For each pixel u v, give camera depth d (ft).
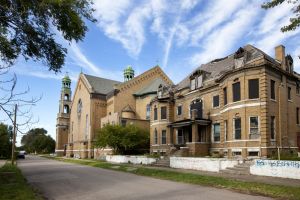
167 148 139.64
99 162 140.97
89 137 209.26
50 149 449.48
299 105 107.34
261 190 49.34
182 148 117.08
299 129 104.78
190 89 133.90
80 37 52.19
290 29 44.27
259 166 71.00
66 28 50.19
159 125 145.38
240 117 95.35
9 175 78.38
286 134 96.43
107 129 153.48
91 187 58.65
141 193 50.14
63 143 300.61
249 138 92.43
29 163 151.12
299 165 63.10
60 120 302.66
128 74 244.63
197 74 130.52
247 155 91.91
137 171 90.79
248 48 106.52
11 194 46.62
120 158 138.62
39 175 84.28
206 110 121.70
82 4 50.19
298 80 107.86
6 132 222.07
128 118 178.40
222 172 79.20
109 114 207.82
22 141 511.40
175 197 45.47
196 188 55.16
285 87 99.66
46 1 44.70
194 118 116.26
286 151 93.97
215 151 113.80
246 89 94.63
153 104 152.05
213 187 56.29
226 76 103.76
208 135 118.52
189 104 133.49
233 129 98.12
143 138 157.58
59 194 50.65
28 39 50.31
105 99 217.36
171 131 140.46
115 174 86.33
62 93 309.83
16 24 47.65
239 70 96.43
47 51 53.26
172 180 69.10
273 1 44.34
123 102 202.49
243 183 56.34
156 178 74.59
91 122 210.18
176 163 99.25
